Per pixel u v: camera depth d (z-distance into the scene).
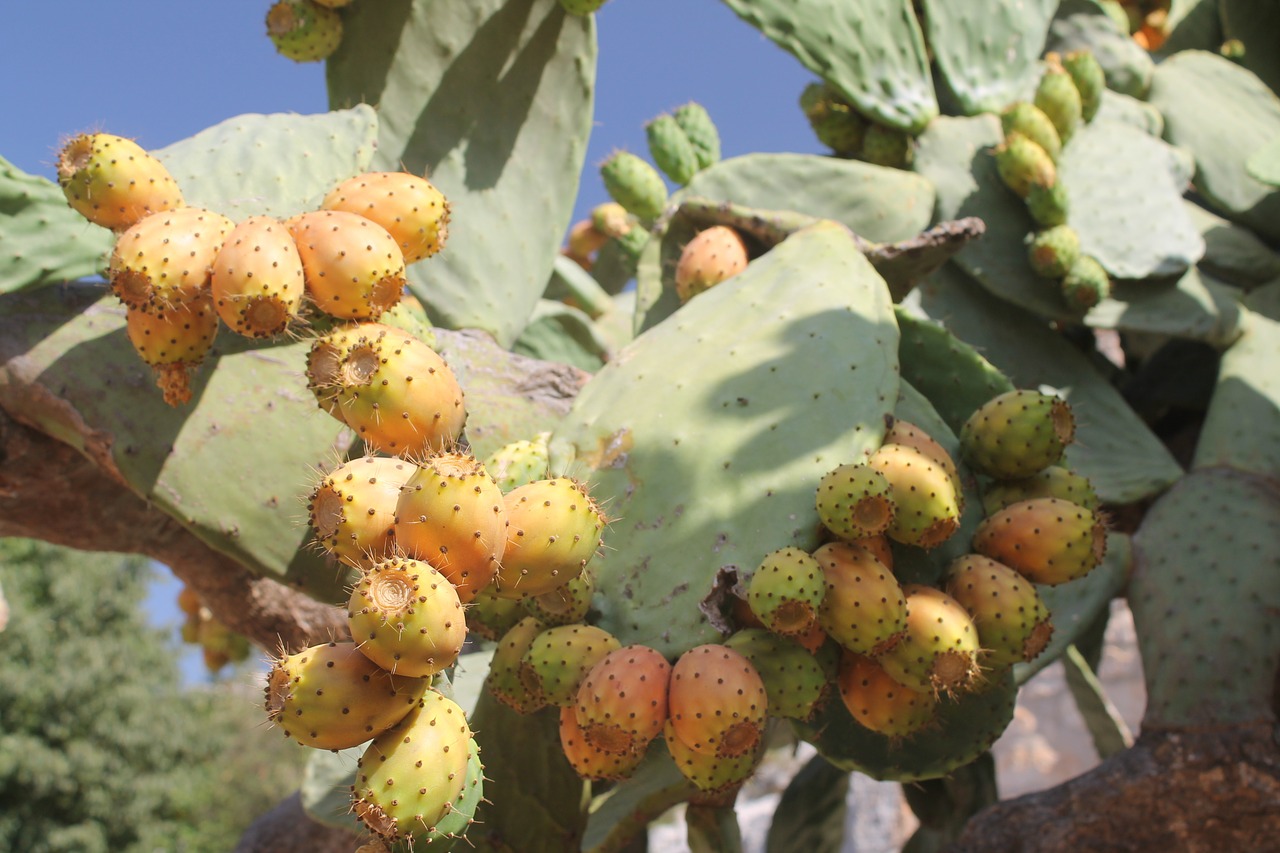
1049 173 1.24
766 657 0.69
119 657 4.21
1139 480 1.23
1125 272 1.28
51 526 1.04
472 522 0.59
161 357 0.75
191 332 0.74
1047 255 1.24
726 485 0.76
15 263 0.83
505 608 0.77
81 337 0.85
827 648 0.73
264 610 1.13
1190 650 1.09
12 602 4.10
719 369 0.82
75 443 0.86
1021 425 0.79
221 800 5.05
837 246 0.90
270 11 1.04
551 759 0.85
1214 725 1.05
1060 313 1.27
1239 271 1.42
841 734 0.81
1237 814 1.01
